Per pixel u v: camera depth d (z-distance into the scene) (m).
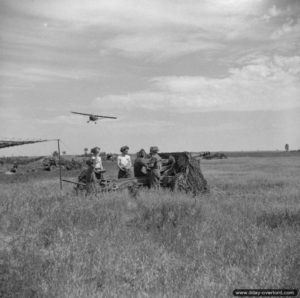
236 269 5.80
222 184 17.28
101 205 9.82
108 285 5.26
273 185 16.34
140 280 5.45
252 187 15.96
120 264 5.90
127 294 5.05
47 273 5.52
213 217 8.77
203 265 5.92
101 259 6.07
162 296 4.97
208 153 14.95
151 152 13.16
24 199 10.88
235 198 11.94
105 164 33.41
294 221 8.33
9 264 5.82
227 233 7.49
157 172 12.89
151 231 7.86
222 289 5.10
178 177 13.19
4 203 10.15
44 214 9.09
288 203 10.64
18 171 30.59
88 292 5.00
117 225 8.20
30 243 6.97
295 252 6.26
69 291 4.96
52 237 7.36
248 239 7.01
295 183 16.88
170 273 5.65
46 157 32.28
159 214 8.88
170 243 7.07
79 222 8.49
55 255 6.29
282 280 5.27
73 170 30.53
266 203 10.55
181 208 9.27
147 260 6.16
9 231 8.09
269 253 6.31
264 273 5.53
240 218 8.75
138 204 10.12
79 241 6.99
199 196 12.36
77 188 12.30
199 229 7.79
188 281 5.38
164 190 12.69
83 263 5.88
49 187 15.65
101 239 7.16
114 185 12.27
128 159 13.96
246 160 60.22
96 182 12.11
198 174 13.61
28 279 5.27
